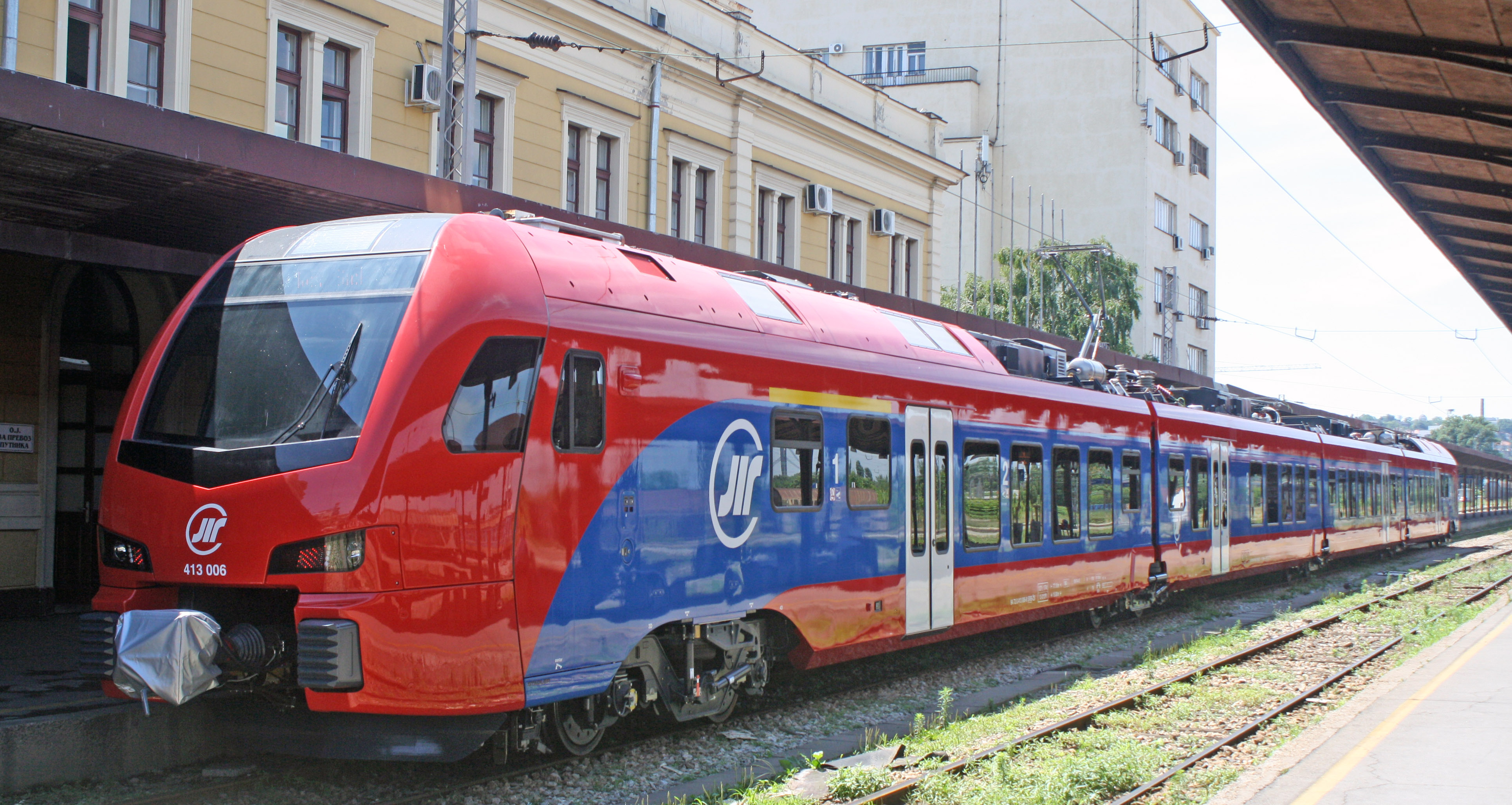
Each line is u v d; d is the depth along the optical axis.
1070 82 49.47
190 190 9.00
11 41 11.88
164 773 7.06
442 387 6.50
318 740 6.51
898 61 52.25
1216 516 17.78
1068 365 14.73
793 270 14.44
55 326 11.65
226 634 6.51
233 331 7.09
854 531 9.70
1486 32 10.88
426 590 6.34
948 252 49.91
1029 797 6.81
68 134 7.50
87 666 6.79
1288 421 23.77
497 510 6.66
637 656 7.79
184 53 13.48
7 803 6.32
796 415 9.09
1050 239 44.09
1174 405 17.09
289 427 6.55
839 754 8.22
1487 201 17.00
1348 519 25.09
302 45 14.98
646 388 7.69
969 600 11.34
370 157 15.68
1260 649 13.30
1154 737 8.96
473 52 13.53
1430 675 11.09
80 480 12.05
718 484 8.25
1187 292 52.97
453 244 6.91
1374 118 14.08
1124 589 14.66
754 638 8.86
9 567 11.25
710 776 7.55
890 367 10.32
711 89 21.28
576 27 18.56
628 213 19.75
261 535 6.34
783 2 54.00
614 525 7.38
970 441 11.46
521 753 7.70
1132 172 48.41
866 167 25.47
